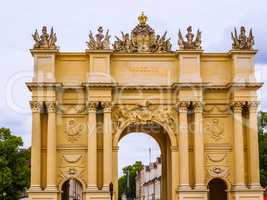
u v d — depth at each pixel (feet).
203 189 309.42
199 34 323.78
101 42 319.27
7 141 422.82
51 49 314.76
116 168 316.40
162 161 351.25
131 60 323.98
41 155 313.73
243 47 322.55
